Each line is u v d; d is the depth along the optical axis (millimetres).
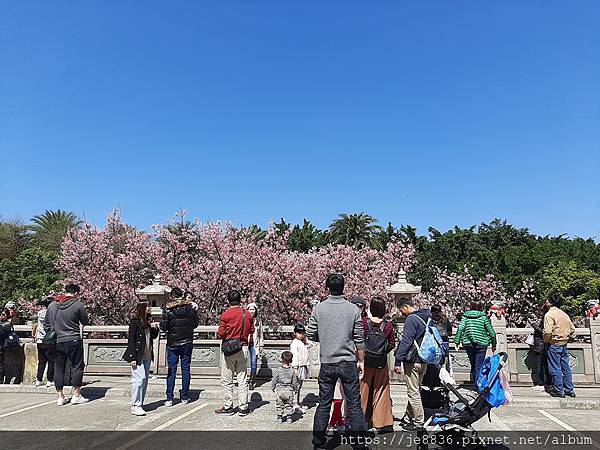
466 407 6078
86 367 12680
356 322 6035
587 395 9289
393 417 7254
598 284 30484
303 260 25828
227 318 7941
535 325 10422
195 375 11922
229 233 23844
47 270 30625
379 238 57719
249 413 8023
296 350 7988
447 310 30516
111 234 24953
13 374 11273
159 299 13016
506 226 59094
